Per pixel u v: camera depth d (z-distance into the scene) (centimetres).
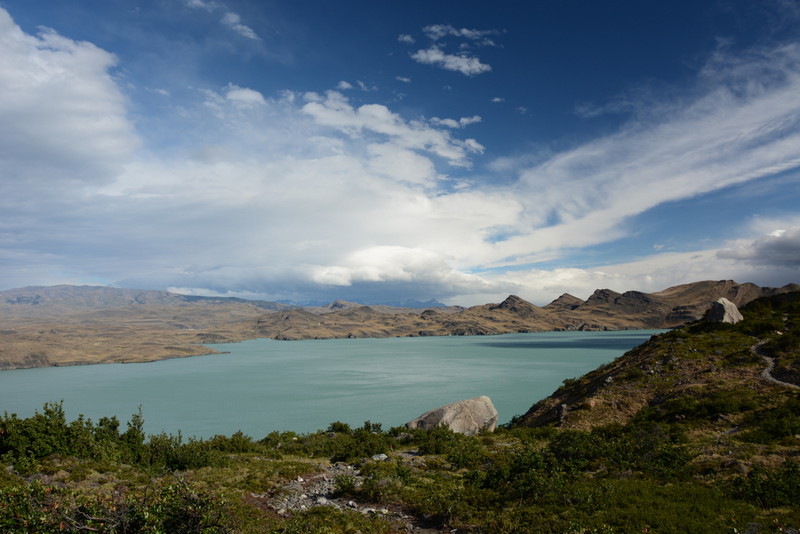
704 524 1507
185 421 10106
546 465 2370
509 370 17400
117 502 1265
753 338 5119
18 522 1108
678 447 2492
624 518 1612
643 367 5109
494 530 1634
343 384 15312
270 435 4441
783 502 1655
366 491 2203
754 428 2883
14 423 2673
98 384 19525
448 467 2908
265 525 1708
